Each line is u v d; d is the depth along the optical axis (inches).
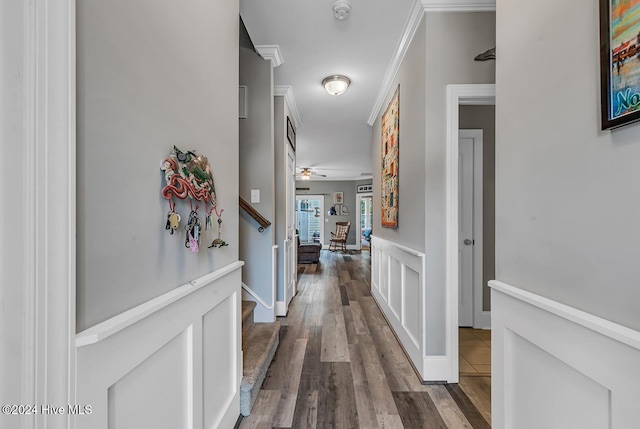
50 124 20.1
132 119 29.1
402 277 96.5
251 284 108.0
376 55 99.0
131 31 28.9
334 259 314.2
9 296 18.7
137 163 30.0
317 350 93.9
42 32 19.7
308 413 63.1
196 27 43.1
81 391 22.2
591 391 27.0
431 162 75.6
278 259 126.7
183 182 36.6
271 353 86.4
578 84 28.7
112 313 26.3
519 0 38.2
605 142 25.9
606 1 25.1
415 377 78.0
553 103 32.2
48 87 20.0
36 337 19.4
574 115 29.2
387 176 122.0
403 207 97.3
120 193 27.5
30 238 19.2
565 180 30.4
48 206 20.0
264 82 105.6
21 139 19.1
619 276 24.6
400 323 99.0
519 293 36.5
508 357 39.7
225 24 55.1
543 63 33.7
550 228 32.6
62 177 20.6
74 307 21.5
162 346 33.5
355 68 107.7
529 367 35.7
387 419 61.5
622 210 24.4
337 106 144.5
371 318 124.9
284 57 101.3
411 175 88.1
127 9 28.3
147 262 31.5
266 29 85.8
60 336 20.6
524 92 37.2
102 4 25.1
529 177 36.2
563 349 29.8
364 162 283.7
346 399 68.2
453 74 75.0
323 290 175.8
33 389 19.3
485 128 112.9
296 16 80.0
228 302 56.2
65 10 20.7
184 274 39.3
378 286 143.9
